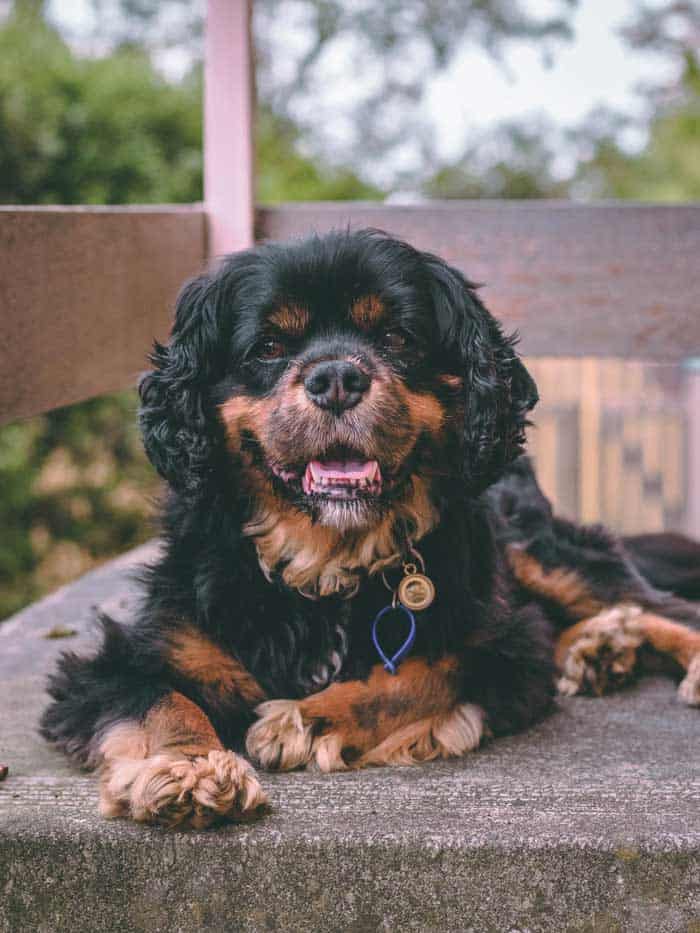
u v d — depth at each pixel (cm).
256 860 75
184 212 123
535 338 130
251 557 89
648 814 77
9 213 95
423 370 89
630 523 285
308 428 84
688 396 279
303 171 373
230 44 125
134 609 92
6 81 231
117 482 237
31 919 77
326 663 88
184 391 90
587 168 435
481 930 75
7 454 221
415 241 130
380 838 75
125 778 76
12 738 90
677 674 103
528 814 78
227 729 86
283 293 87
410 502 89
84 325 105
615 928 75
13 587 228
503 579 98
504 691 90
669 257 127
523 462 112
